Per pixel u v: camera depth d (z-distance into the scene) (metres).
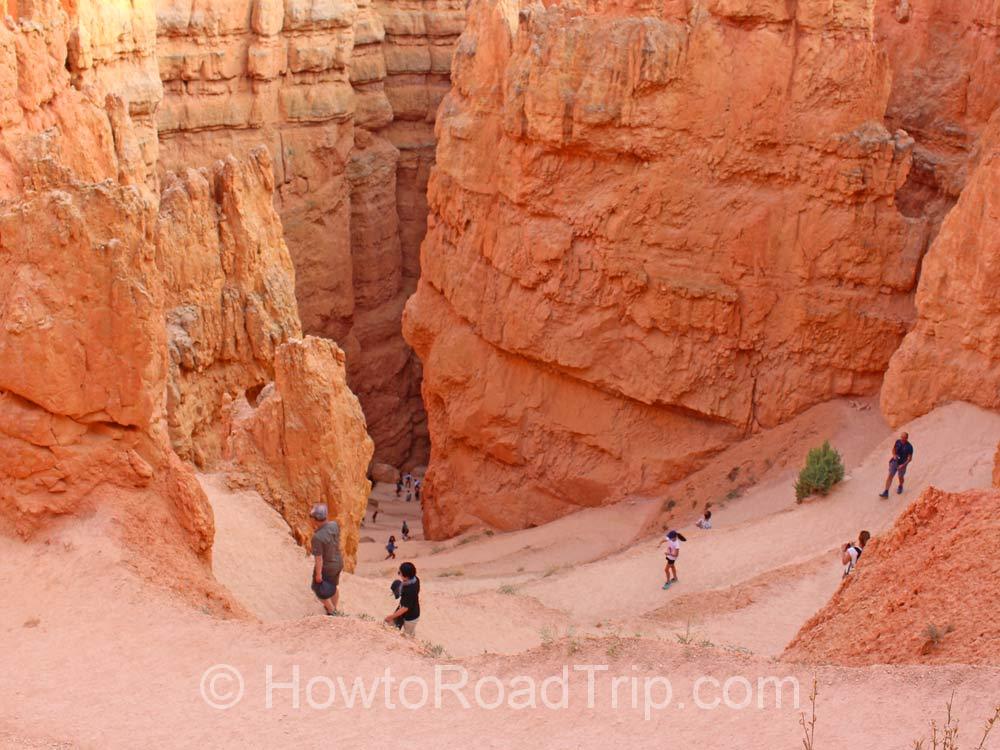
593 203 35.00
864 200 31.88
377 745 10.78
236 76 50.84
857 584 14.89
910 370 28.66
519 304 37.22
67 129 29.06
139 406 16.02
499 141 38.03
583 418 37.03
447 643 19.50
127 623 13.62
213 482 22.11
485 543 35.25
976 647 11.37
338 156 55.06
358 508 24.50
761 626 20.42
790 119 32.28
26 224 15.50
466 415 39.91
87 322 15.59
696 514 31.41
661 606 23.14
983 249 27.00
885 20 37.41
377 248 59.47
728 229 33.38
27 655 12.97
